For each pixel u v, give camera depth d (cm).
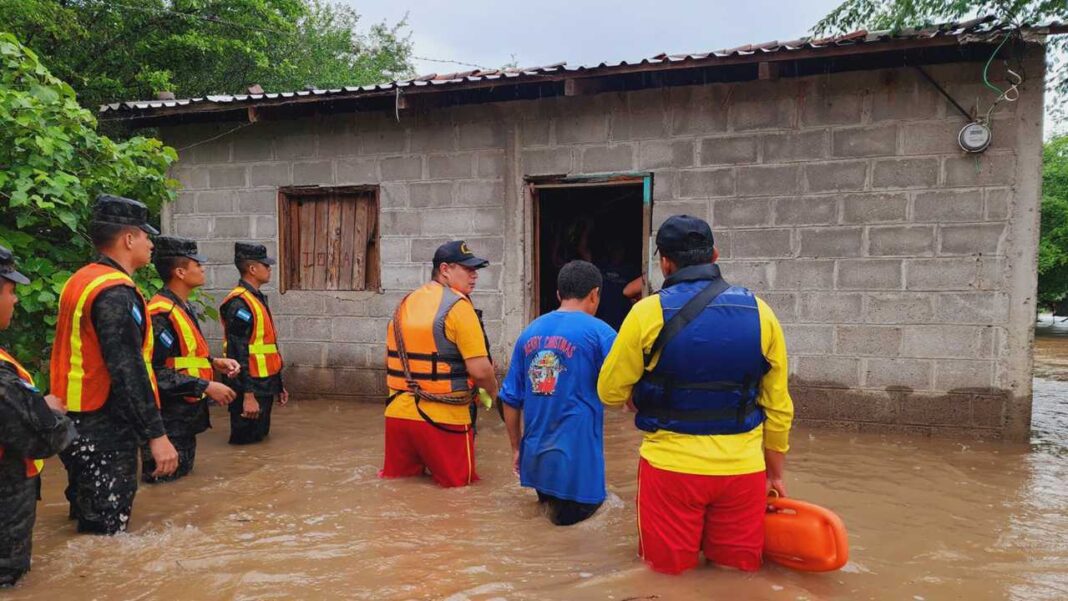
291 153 701
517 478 417
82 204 479
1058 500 378
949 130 519
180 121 716
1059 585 269
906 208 532
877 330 542
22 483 269
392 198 675
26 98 443
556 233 826
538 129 630
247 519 345
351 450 494
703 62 525
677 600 243
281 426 580
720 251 581
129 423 323
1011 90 500
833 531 251
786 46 506
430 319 388
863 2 627
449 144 656
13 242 448
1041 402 691
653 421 254
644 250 607
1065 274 2005
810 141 554
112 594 262
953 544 312
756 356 242
